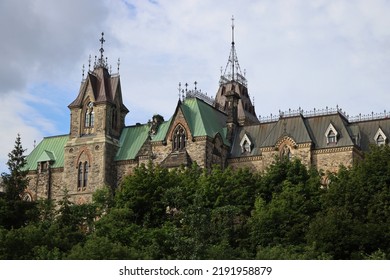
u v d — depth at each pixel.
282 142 108.44
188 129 111.69
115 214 84.94
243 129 118.00
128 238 77.38
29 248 70.69
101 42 127.75
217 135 112.81
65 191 98.38
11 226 82.31
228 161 114.25
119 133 124.38
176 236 67.69
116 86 124.69
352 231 75.62
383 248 74.50
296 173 94.31
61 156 128.00
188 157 109.81
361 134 108.75
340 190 84.19
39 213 90.50
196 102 116.50
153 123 118.38
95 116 121.88
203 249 66.94
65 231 79.69
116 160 120.25
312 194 88.75
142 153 115.94
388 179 84.62
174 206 90.19
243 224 85.81
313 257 69.88
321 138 107.56
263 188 92.81
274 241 79.88
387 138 106.12
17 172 92.31
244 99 145.75
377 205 80.31
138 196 91.50
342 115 110.75
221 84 149.38
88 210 92.69
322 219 77.25
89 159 120.12
